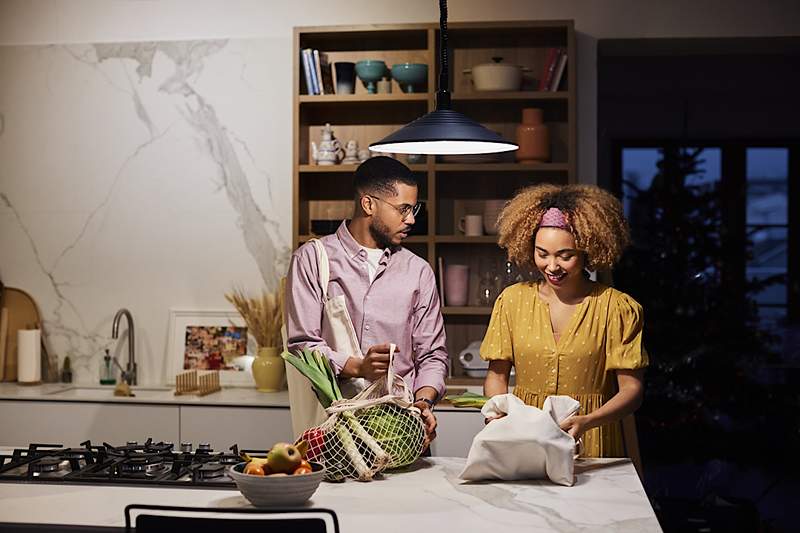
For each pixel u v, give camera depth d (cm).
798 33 426
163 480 215
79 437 406
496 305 272
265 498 190
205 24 450
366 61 423
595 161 434
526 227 258
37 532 182
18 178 462
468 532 177
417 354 285
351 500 200
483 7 437
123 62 454
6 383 455
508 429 214
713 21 429
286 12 445
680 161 552
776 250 703
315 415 301
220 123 449
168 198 453
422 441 228
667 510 422
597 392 260
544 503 198
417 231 423
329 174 445
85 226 458
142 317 454
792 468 571
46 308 461
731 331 505
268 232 447
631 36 431
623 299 257
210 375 429
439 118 250
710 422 519
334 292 284
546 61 423
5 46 461
